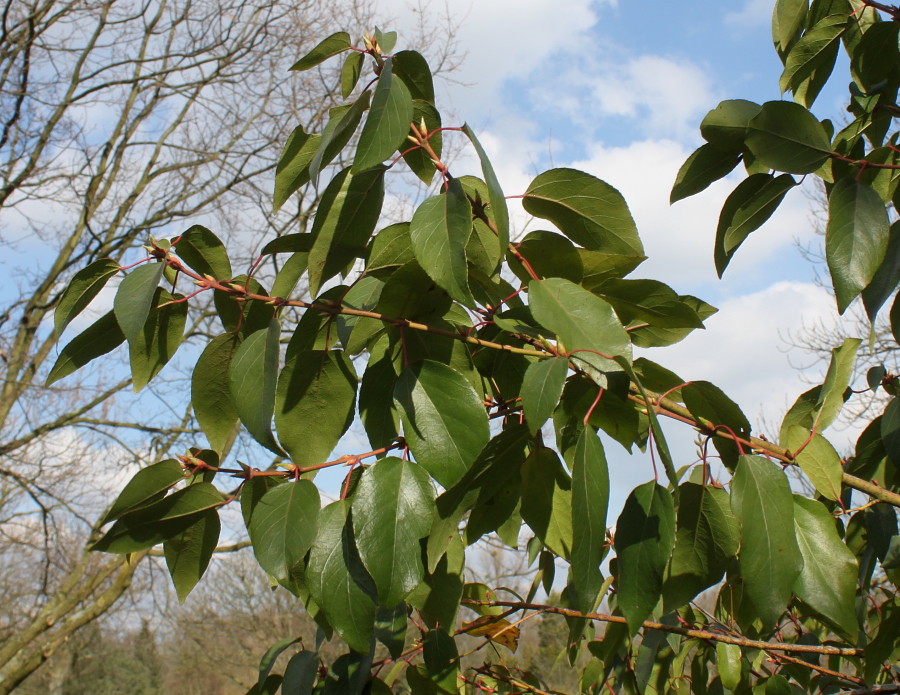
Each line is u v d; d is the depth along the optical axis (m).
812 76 1.36
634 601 0.89
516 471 1.05
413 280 0.99
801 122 1.08
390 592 0.85
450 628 1.05
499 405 1.15
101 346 1.09
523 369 1.12
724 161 1.21
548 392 0.82
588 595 0.83
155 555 8.86
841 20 1.29
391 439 1.05
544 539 1.06
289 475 1.03
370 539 0.86
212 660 17.91
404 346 0.99
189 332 8.88
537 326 1.03
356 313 1.01
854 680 1.52
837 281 1.00
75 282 0.99
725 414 1.08
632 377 0.81
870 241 1.00
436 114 1.06
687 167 1.22
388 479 0.90
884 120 1.30
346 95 1.09
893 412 1.28
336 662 1.17
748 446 1.10
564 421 1.09
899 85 1.28
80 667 22.22
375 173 1.03
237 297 1.04
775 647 1.38
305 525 0.93
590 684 1.99
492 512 1.09
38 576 11.66
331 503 0.95
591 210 1.05
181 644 22.98
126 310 0.93
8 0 9.37
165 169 10.21
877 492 1.12
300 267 1.15
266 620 16.39
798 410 1.38
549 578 1.85
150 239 1.03
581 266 1.05
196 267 1.12
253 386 0.95
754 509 0.95
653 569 0.89
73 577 9.31
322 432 1.04
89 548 1.02
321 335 1.05
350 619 0.90
